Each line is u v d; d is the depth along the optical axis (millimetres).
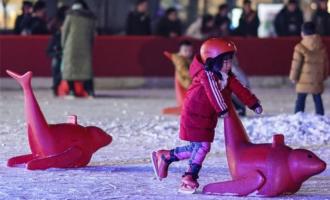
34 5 34000
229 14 44750
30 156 16125
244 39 34812
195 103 13406
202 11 48562
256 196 13469
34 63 33156
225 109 13141
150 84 34281
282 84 35281
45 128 15750
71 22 28938
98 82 33812
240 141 13602
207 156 17453
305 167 13148
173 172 15711
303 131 20312
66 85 30000
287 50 35250
